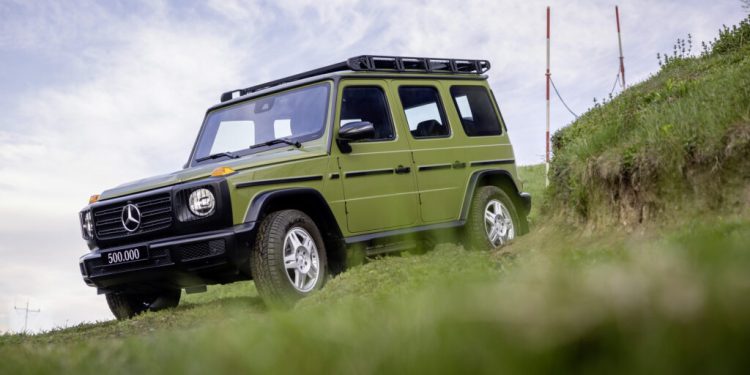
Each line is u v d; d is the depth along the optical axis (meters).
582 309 0.62
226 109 7.59
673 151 5.83
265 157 6.48
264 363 0.87
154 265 6.27
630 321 0.60
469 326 0.68
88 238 6.82
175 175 6.45
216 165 6.44
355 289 5.59
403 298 1.21
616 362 0.59
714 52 11.28
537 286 0.69
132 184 6.74
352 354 0.82
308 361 0.84
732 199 5.48
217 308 6.22
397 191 7.23
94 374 1.46
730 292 0.58
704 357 0.56
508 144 8.73
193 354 1.11
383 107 7.38
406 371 0.72
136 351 1.69
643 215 6.04
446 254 6.27
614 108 9.86
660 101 8.21
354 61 7.24
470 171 8.05
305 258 6.32
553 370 0.61
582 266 1.29
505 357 0.63
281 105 7.21
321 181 6.61
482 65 8.81
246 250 6.06
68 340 5.47
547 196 7.55
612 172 6.29
